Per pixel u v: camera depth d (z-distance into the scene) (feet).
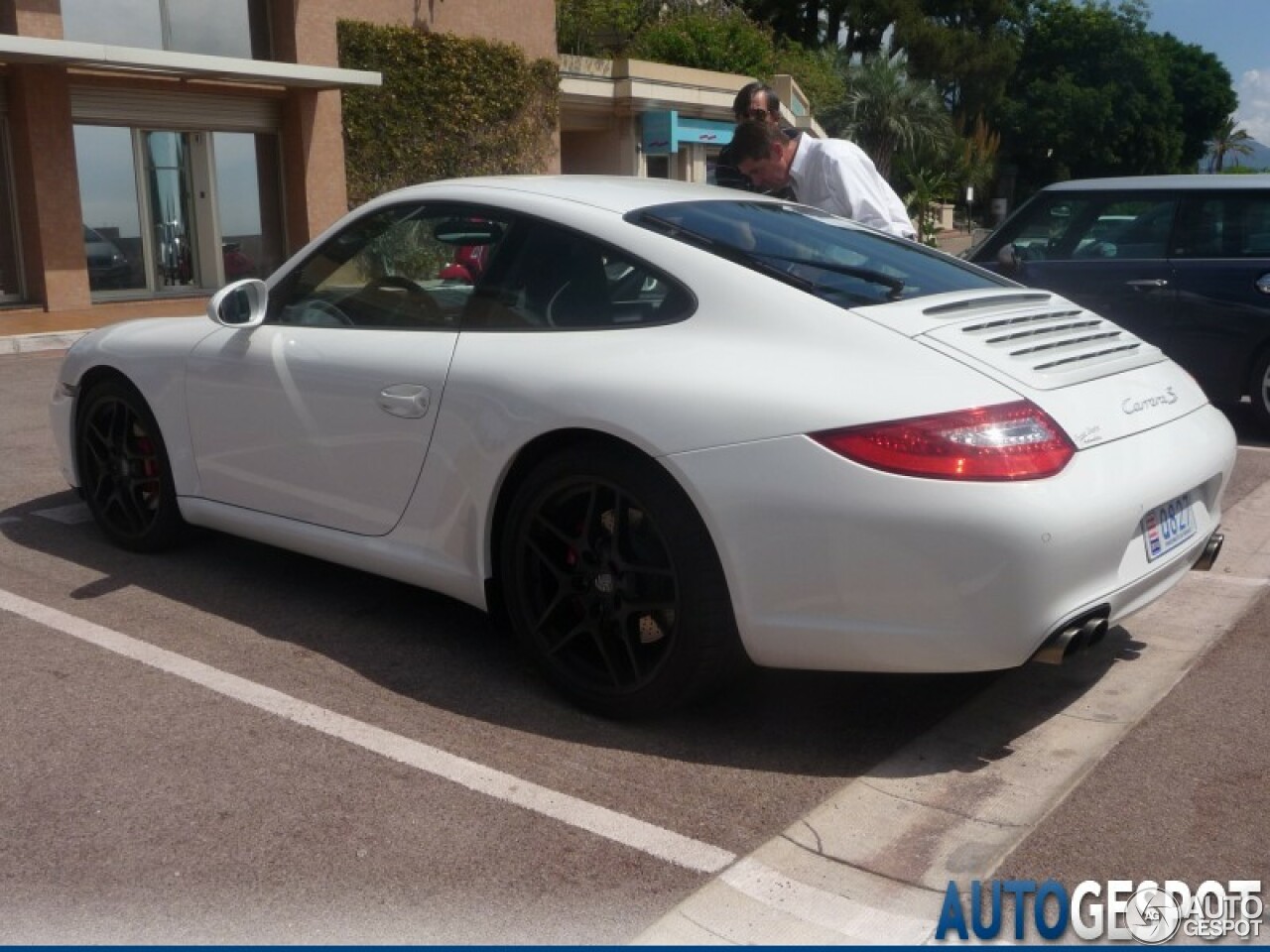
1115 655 12.97
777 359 10.32
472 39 72.33
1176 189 24.61
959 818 9.65
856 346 10.23
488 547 11.82
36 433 24.56
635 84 85.97
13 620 13.52
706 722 11.34
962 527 9.40
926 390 9.82
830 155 16.87
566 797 9.86
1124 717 11.44
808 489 9.74
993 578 9.48
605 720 11.32
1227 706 11.64
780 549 9.91
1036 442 9.73
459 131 72.33
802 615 10.00
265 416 13.57
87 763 10.28
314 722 11.12
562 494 11.20
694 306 10.95
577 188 12.70
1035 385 10.25
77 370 15.81
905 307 10.84
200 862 8.87
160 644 12.90
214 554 15.92
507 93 75.00
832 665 10.14
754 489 9.92
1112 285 24.85
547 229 12.00
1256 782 10.16
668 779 10.21
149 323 15.78
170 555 15.85
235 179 61.67
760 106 16.78
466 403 11.65
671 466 10.19
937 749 10.83
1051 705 11.73
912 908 8.47
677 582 10.43
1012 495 9.46
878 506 9.53
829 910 8.43
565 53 96.99
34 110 51.65
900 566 9.58
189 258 60.18
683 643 10.51
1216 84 247.09
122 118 56.03
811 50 153.17
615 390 10.60
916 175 136.77
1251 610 14.33
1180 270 24.18
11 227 52.85
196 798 9.73
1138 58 220.43
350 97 66.49
